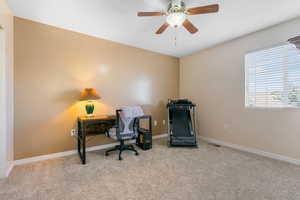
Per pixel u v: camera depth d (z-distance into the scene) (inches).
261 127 110.5
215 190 68.4
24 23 96.1
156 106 161.5
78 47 115.3
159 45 141.8
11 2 80.1
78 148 112.8
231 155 110.0
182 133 136.2
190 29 88.1
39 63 101.0
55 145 106.4
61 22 101.1
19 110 94.5
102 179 77.6
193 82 164.9
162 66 165.9
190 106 139.1
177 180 76.7
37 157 100.0
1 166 78.1
